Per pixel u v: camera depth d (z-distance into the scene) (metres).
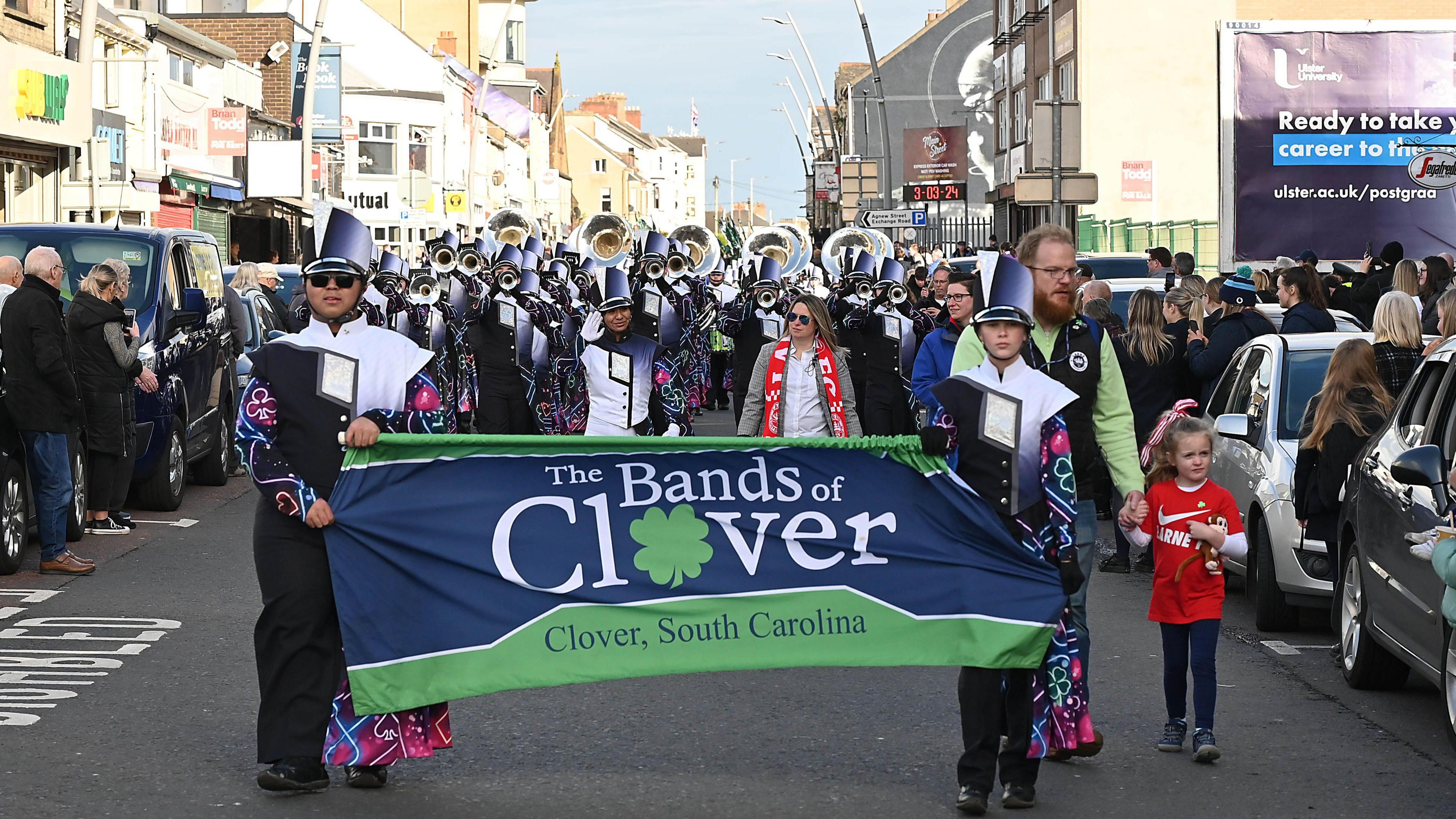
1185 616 6.96
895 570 6.23
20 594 10.62
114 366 13.16
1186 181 40.47
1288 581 9.53
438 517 6.19
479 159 82.56
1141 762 6.91
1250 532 10.22
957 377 6.22
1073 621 6.45
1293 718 7.73
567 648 6.23
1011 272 6.15
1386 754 7.07
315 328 6.28
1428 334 14.63
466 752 6.95
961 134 60.06
